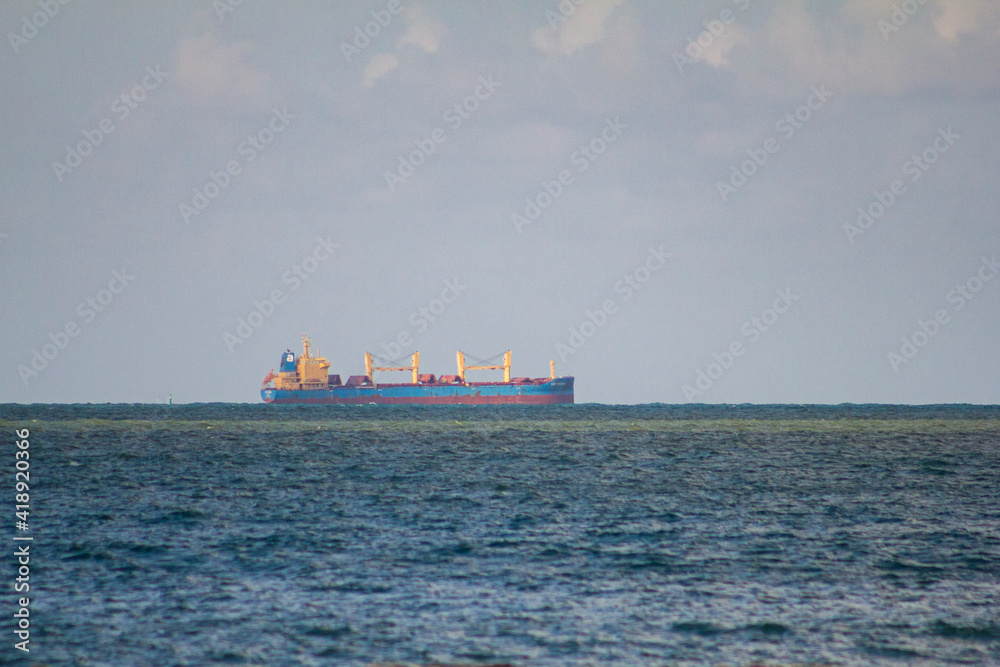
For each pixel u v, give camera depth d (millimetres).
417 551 154875
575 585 131875
